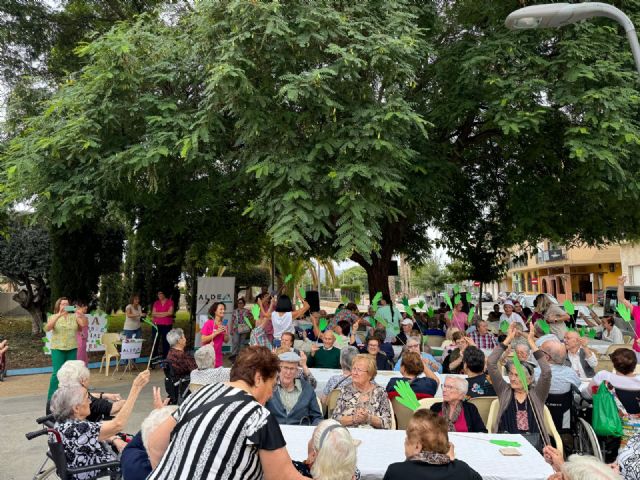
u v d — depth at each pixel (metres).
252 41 7.36
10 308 33.25
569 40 8.84
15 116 12.59
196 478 2.11
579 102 8.45
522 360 5.04
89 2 14.42
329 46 7.37
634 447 3.23
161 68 9.15
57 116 9.28
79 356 8.38
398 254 19.36
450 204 15.30
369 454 3.54
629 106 8.64
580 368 6.70
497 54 9.10
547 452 3.60
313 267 34.41
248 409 2.24
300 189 7.43
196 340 14.30
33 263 19.09
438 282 47.53
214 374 5.41
